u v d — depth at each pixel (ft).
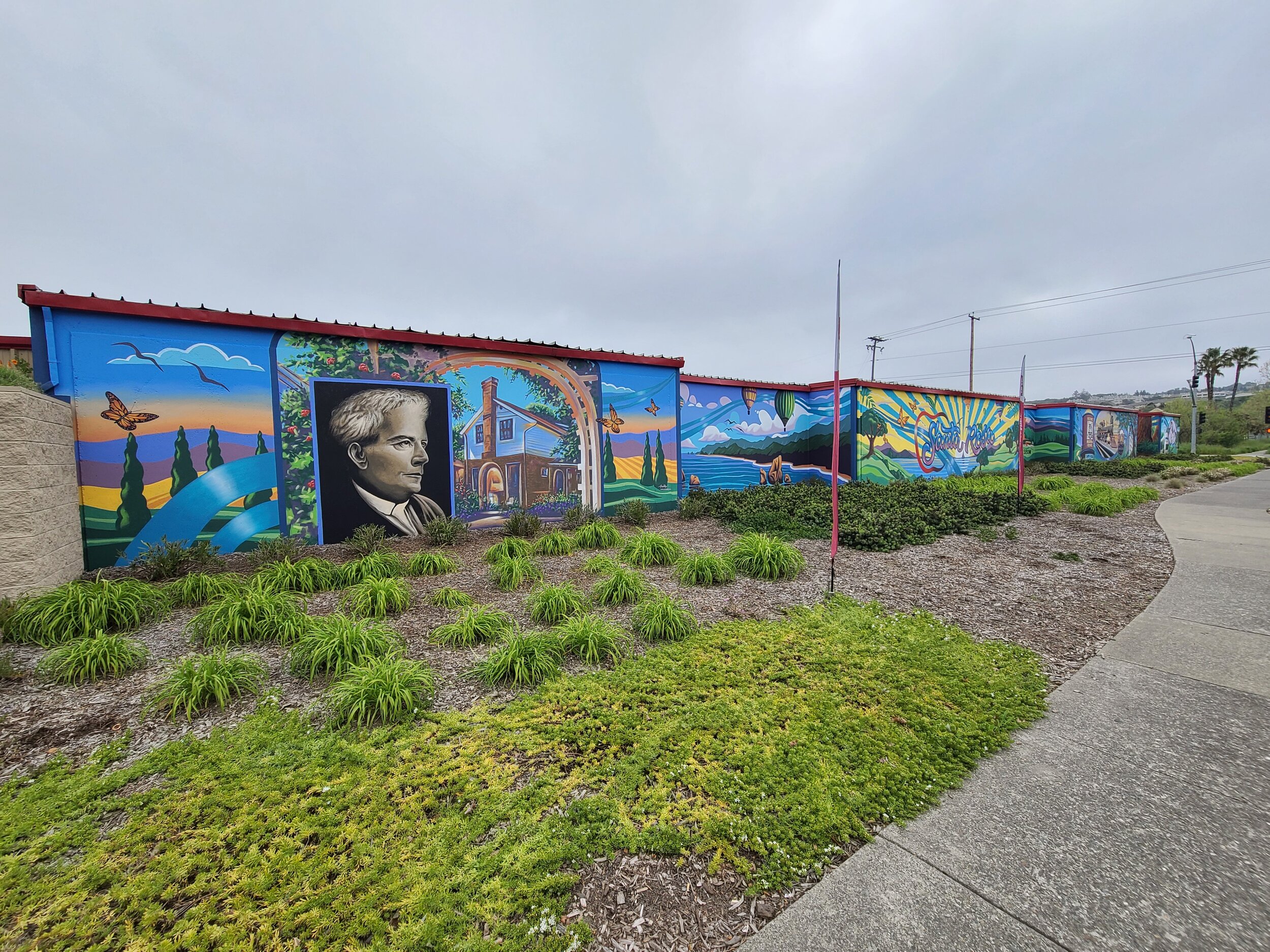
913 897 6.26
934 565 21.53
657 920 6.02
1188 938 5.66
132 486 20.15
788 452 48.52
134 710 10.30
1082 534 27.73
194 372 21.16
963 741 9.27
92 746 9.20
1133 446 97.55
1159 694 10.99
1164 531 28.30
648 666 12.25
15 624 13.01
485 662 12.03
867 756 8.93
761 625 14.65
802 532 26.86
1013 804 7.82
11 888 6.33
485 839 7.18
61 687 11.02
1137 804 7.76
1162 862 6.68
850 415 46.85
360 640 12.11
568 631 13.19
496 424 28.60
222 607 13.87
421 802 7.82
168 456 20.75
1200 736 9.46
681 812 7.63
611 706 10.56
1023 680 11.52
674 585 18.62
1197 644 13.42
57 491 16.90
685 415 41.70
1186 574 19.84
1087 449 80.43
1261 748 9.07
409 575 19.66
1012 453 68.85
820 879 6.56
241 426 22.09
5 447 14.46
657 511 35.45
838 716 10.14
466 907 6.10
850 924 5.93
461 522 25.81
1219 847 6.91
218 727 9.74
